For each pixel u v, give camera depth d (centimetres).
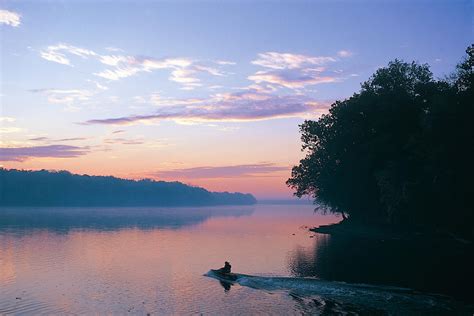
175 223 12138
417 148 6041
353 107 7888
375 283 3431
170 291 3403
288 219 15275
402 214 6769
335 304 2856
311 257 4994
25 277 4031
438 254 4941
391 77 7719
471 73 5519
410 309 2694
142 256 5334
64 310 2909
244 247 6156
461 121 5316
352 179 7894
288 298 3069
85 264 4756
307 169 9650
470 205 5550
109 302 3103
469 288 3225
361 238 7125
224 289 3444
